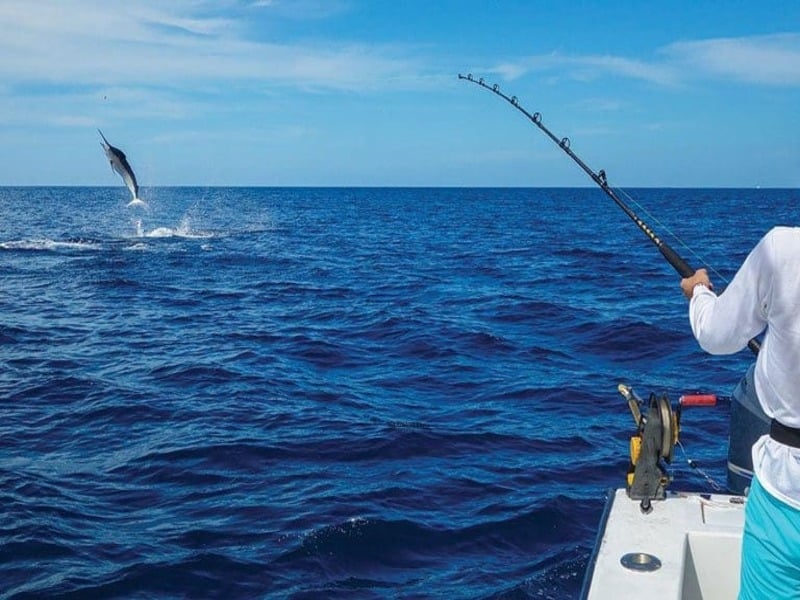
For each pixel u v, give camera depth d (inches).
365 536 229.6
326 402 372.5
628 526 122.6
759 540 94.6
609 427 335.9
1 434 325.1
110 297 741.9
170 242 1424.7
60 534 231.1
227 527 235.8
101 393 385.1
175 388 397.4
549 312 624.4
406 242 1497.3
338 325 585.3
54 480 274.1
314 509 246.8
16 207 3120.1
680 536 119.4
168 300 724.0
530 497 258.7
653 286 800.3
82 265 1023.0
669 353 477.1
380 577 209.2
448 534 232.5
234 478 275.7
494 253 1232.8
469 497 259.3
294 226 2023.9
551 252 1237.1
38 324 588.7
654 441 127.7
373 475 278.1
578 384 405.7
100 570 210.4
